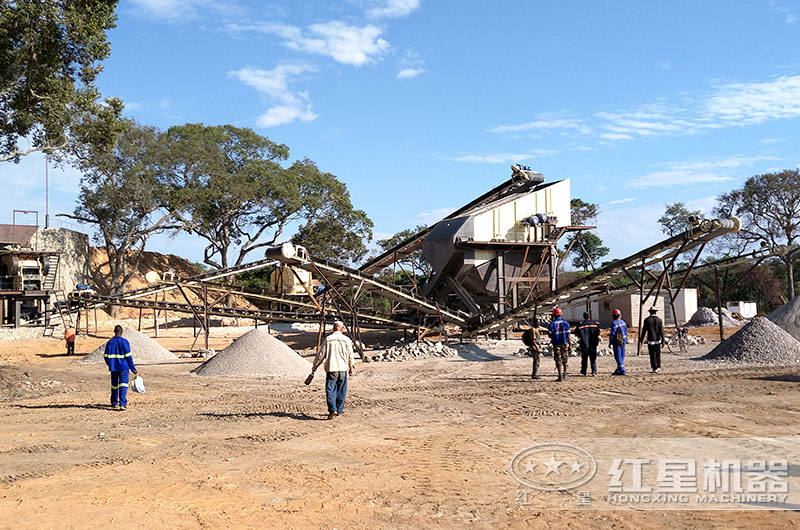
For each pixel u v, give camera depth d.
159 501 6.32
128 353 13.15
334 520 5.67
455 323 30.44
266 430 10.28
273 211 60.91
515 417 10.99
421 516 5.75
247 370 19.81
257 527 5.51
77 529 5.51
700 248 22.83
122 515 5.88
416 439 9.31
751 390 13.50
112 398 12.91
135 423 11.16
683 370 17.84
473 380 17.17
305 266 23.58
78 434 10.16
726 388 13.88
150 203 52.69
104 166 49.56
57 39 20.84
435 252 34.03
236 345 20.89
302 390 15.76
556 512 5.79
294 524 5.57
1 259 43.81
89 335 40.16
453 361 23.59
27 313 45.28
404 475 7.22
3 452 8.84
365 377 18.69
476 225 32.97
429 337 35.47
